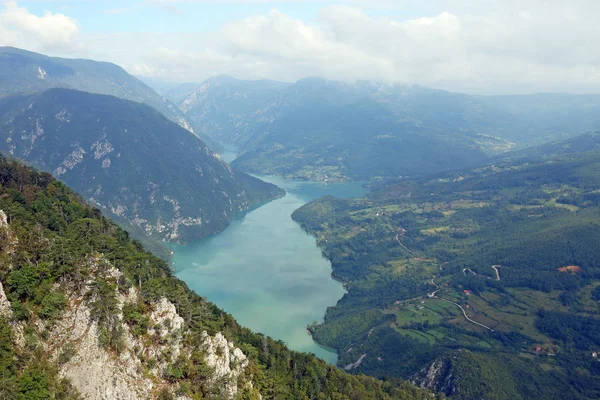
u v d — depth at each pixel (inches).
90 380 3993.6
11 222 4847.4
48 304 4234.7
